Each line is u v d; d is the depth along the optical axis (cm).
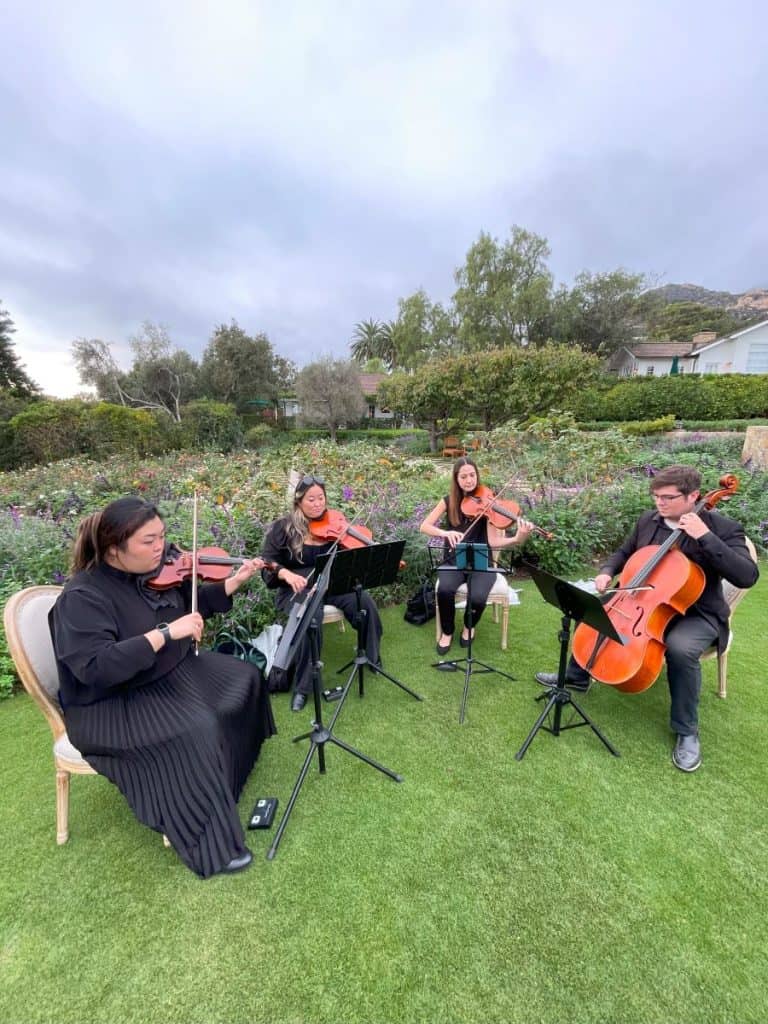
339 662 298
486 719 240
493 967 133
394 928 144
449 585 296
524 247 2572
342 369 2062
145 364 2066
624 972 131
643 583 225
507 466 588
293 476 425
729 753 212
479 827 178
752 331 2384
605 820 180
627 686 217
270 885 158
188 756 162
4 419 1305
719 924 143
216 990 130
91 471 761
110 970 135
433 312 2856
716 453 834
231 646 282
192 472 654
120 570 173
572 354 1424
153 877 161
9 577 339
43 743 230
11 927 146
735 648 299
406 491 509
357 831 178
